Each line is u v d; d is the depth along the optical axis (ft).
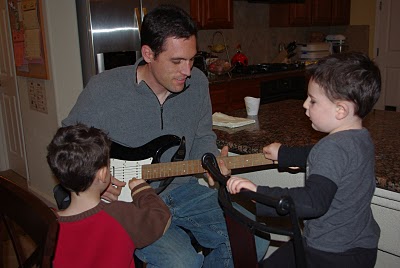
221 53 16.03
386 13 18.11
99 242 4.03
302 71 15.20
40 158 11.83
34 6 10.29
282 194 3.29
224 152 5.38
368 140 3.64
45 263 3.24
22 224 3.59
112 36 10.73
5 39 12.47
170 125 5.53
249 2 15.53
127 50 11.05
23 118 12.32
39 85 11.07
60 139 4.16
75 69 10.65
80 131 4.24
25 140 12.44
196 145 5.88
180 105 5.58
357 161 3.50
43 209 3.37
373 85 3.51
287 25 16.72
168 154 5.51
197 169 5.38
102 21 10.49
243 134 6.10
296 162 4.44
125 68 5.43
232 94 12.94
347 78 3.44
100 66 10.57
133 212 4.23
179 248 4.68
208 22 13.30
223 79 12.73
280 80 14.46
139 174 5.36
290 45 17.29
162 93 5.42
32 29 10.61
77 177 4.02
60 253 3.94
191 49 4.93
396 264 4.68
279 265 4.05
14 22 11.37
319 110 3.66
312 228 3.76
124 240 4.11
